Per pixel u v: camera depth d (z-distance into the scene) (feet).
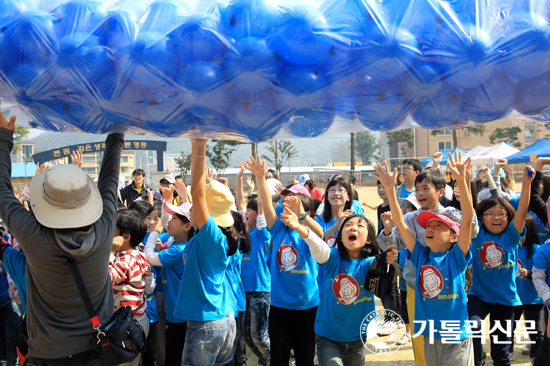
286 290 12.09
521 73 8.22
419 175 13.66
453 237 10.57
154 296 12.81
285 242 12.31
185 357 10.64
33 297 8.07
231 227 11.22
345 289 10.80
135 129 9.35
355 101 8.58
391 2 7.93
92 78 7.79
